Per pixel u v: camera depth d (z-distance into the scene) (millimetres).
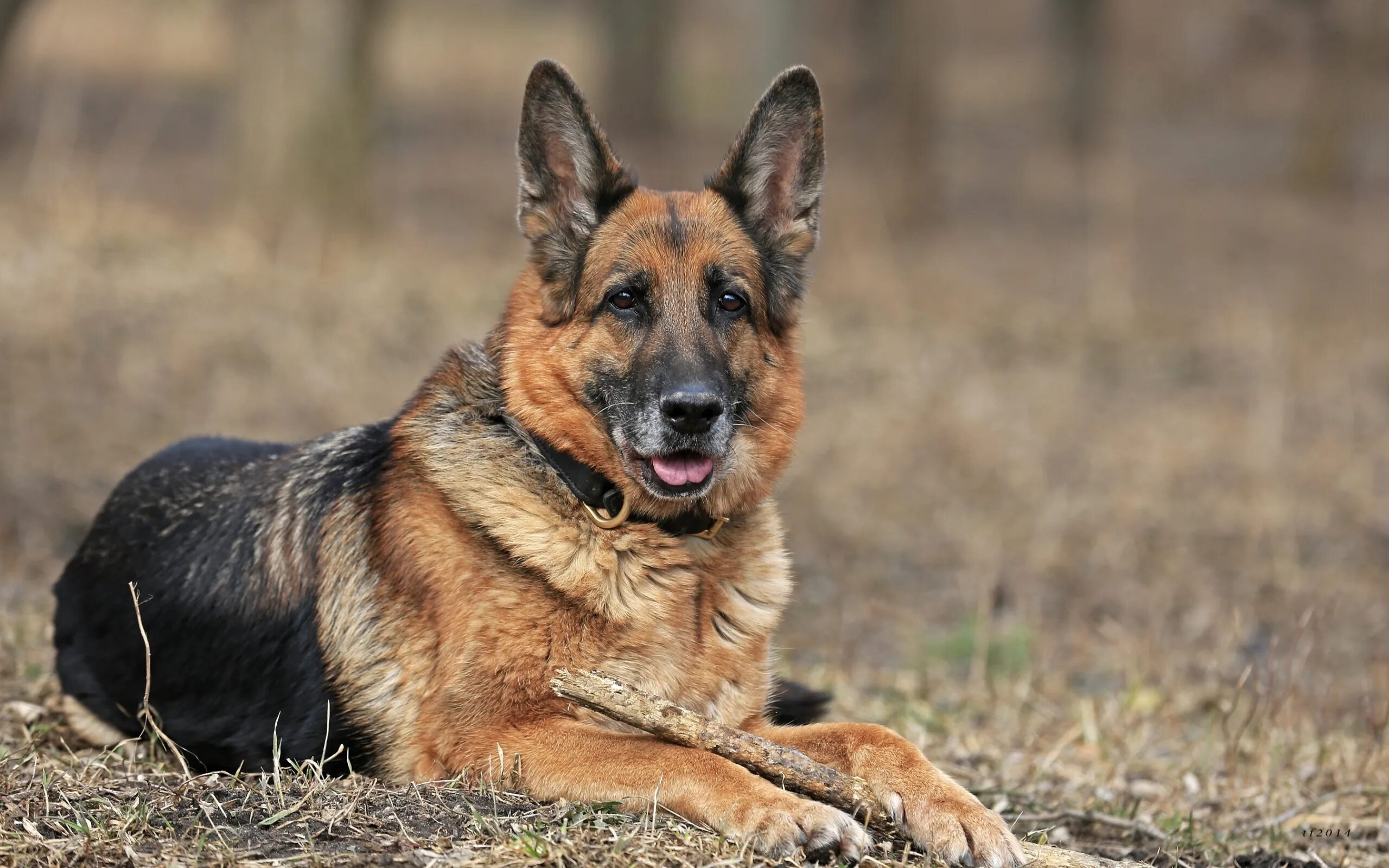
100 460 13164
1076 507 14539
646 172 36156
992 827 5375
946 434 16516
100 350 15055
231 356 15688
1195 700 9609
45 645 8500
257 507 6816
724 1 62281
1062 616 11953
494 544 6035
